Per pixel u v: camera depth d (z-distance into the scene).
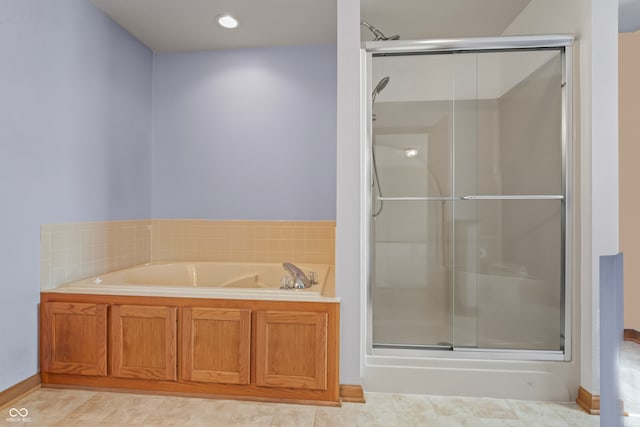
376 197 2.15
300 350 1.96
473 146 2.12
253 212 3.15
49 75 2.14
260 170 3.15
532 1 2.41
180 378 2.03
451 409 1.92
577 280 2.01
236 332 1.99
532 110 2.09
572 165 2.03
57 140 2.21
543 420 1.82
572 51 2.02
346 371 2.01
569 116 2.03
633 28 2.49
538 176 2.09
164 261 3.18
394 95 2.14
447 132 2.12
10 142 1.91
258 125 3.14
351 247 2.01
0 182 1.86
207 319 2.01
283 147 3.12
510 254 2.11
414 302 2.14
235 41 3.03
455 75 2.12
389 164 2.14
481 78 2.11
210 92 3.19
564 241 2.05
